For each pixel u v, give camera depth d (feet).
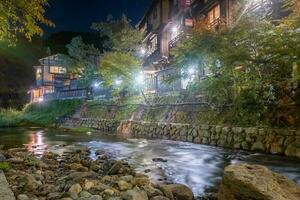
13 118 118.42
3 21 25.35
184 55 53.16
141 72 80.79
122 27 118.32
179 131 57.41
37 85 162.20
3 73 175.11
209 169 31.07
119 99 93.04
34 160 30.83
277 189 15.34
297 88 38.65
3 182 18.37
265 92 42.45
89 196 18.24
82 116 109.50
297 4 36.24
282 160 33.55
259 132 39.65
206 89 52.80
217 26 58.95
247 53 41.32
